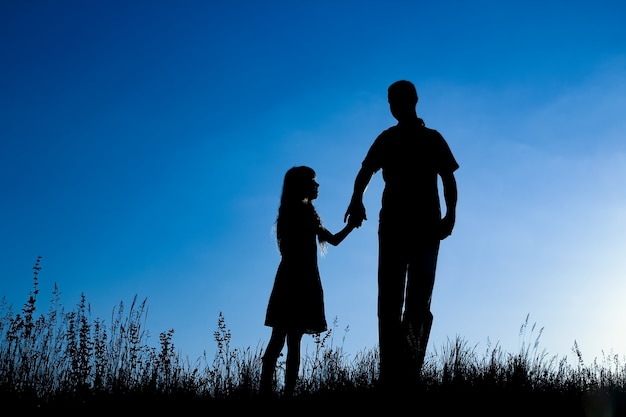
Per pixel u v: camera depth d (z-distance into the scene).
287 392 6.48
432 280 6.40
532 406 6.18
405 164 6.57
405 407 5.84
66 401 6.15
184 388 6.28
